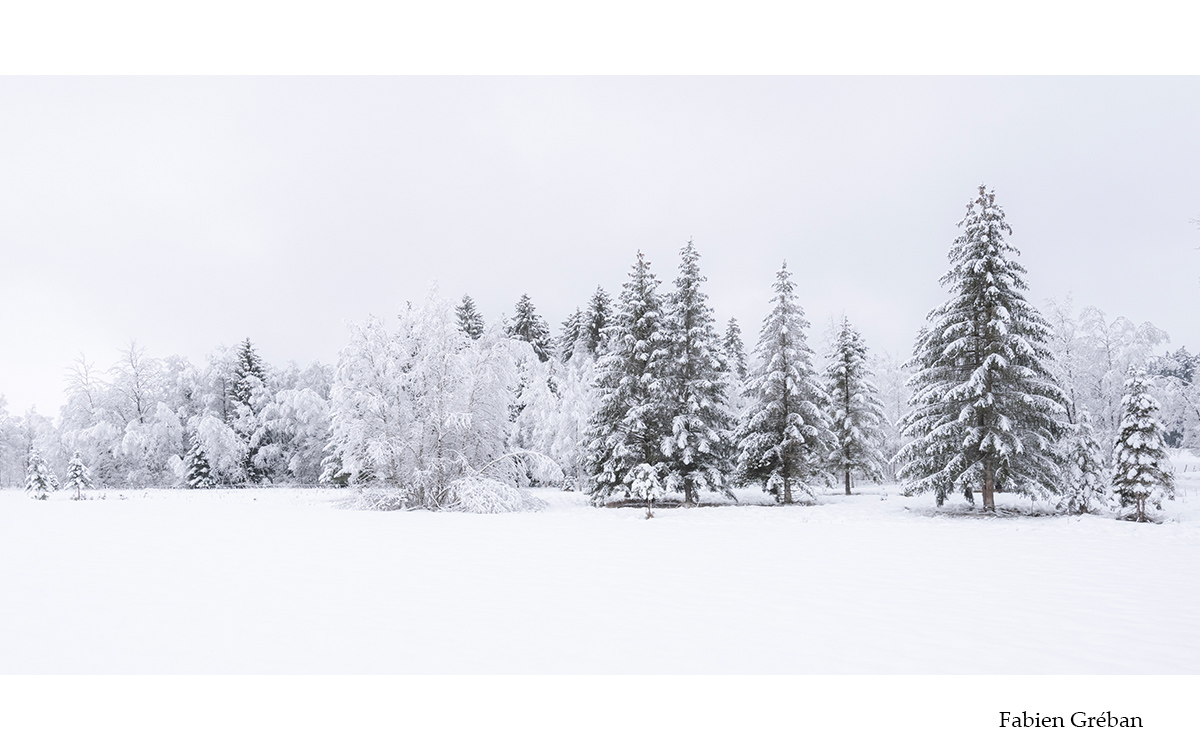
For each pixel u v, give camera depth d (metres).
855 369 33.97
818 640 5.24
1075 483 19.30
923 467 20.72
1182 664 4.74
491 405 24.95
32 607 6.23
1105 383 29.44
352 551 10.26
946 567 8.70
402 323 24.84
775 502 26.09
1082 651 5.00
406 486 23.08
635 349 25.50
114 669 4.59
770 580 7.69
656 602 6.48
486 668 4.61
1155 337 29.36
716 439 24.47
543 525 15.21
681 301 26.61
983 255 19.98
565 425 36.25
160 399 47.16
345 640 5.20
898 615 5.98
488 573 8.16
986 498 19.38
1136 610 6.19
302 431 43.62
